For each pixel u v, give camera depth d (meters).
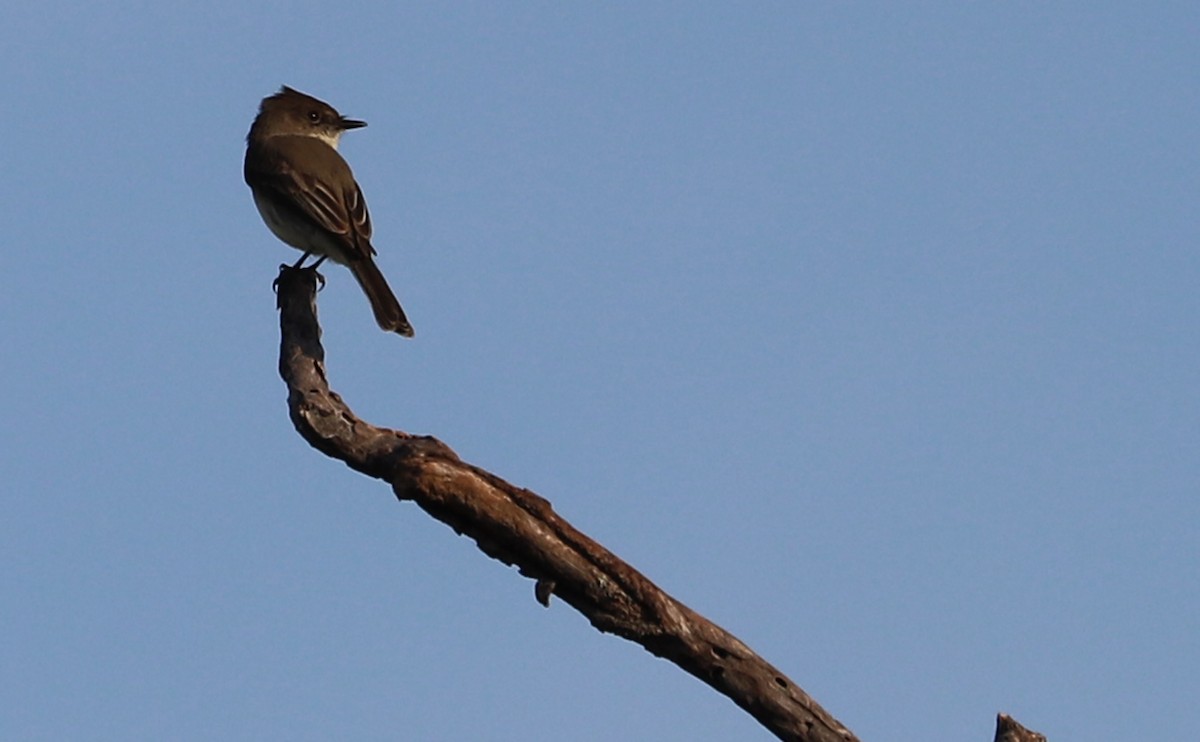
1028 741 10.17
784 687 10.66
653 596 10.57
